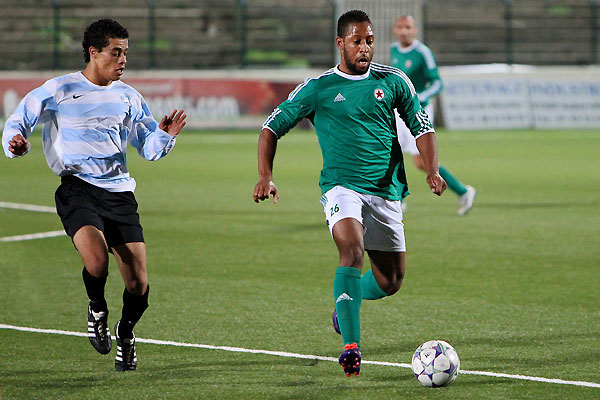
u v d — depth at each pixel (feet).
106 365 59.06
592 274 90.27
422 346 54.70
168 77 294.05
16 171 192.44
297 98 59.21
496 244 107.86
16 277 88.79
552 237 112.57
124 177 58.80
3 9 370.53
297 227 120.57
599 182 173.27
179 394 52.75
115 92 58.49
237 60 359.87
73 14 372.58
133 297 56.95
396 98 59.57
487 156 225.97
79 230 55.77
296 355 61.36
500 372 57.16
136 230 57.67
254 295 81.00
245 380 55.57
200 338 66.03
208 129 297.33
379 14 319.27
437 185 58.44
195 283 86.12
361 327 69.51
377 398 51.88
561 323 70.54
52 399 51.85
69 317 72.84
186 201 146.82
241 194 155.94
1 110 283.18
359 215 57.77
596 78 313.32
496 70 319.06
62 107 57.62
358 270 55.57
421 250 104.27
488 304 77.36
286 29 373.61
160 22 373.81
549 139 274.98
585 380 55.36
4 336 66.59
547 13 385.09
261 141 58.39
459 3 387.34
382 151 59.36
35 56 352.08
